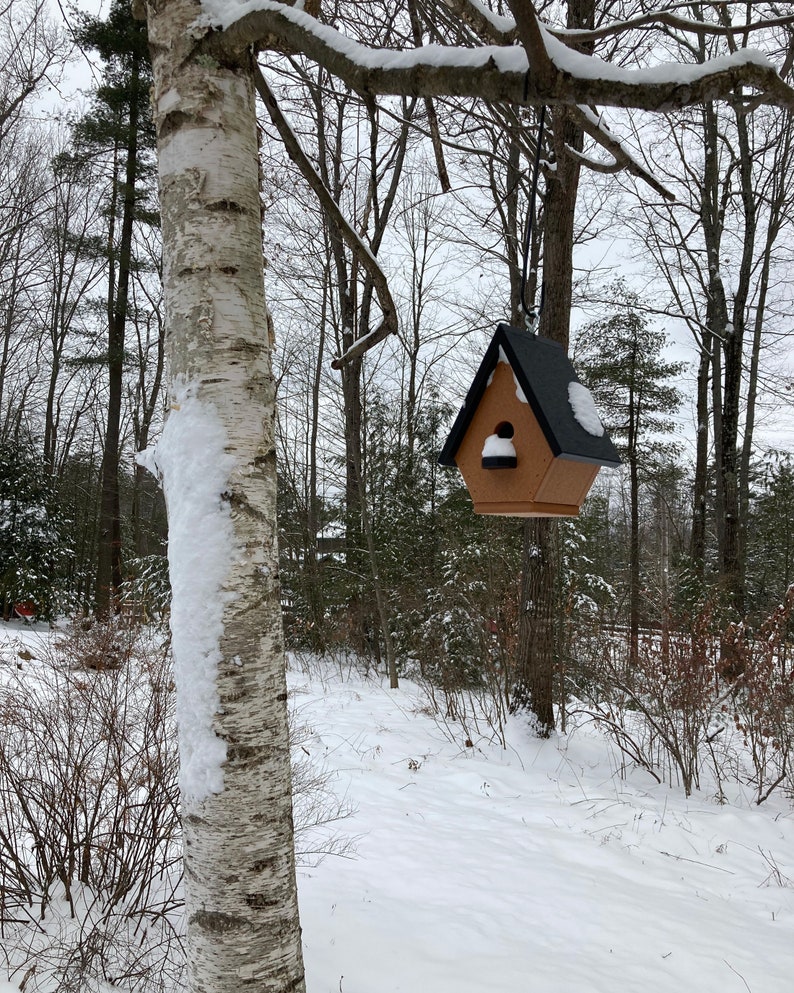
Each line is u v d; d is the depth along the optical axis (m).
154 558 12.49
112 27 13.98
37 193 17.20
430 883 4.25
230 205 2.05
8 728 3.70
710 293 14.90
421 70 1.75
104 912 3.26
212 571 1.99
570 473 2.78
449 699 8.09
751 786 6.42
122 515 21.05
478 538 10.88
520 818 5.50
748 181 13.60
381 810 5.44
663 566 10.60
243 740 1.97
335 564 13.01
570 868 4.58
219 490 2.00
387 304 2.62
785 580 17.56
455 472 13.41
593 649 7.85
